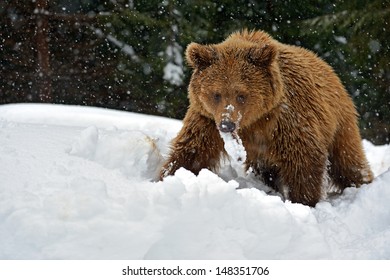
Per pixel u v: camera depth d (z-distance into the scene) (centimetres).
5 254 607
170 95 2388
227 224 684
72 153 833
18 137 870
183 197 704
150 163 903
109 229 645
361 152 1015
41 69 2341
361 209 816
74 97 2472
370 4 2117
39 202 670
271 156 910
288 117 876
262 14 2353
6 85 2417
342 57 2281
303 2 2330
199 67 880
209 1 2272
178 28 2281
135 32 2364
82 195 670
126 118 1349
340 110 973
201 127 898
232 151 911
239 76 844
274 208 698
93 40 2420
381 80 2272
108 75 2431
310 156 885
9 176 721
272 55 848
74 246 623
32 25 2356
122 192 720
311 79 916
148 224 659
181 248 643
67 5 2483
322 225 743
